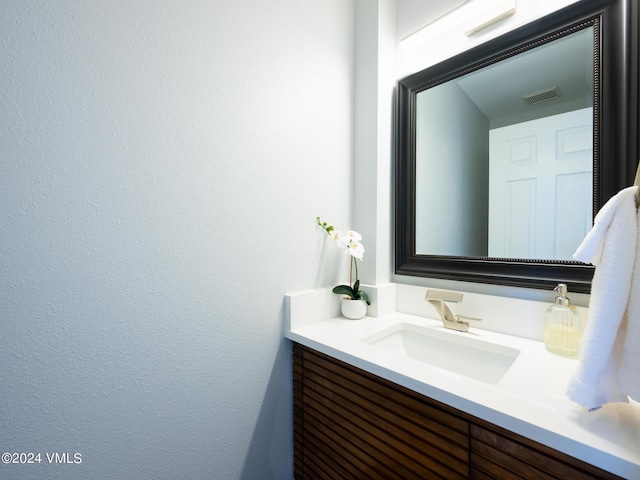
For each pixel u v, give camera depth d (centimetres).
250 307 89
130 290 67
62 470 59
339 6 117
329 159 114
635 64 73
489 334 93
